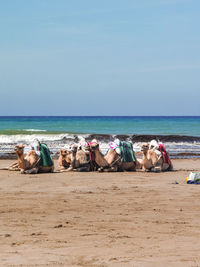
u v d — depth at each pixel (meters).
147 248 6.38
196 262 5.66
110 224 8.03
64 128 70.12
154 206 9.86
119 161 17.77
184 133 56.31
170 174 16.83
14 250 6.28
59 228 7.71
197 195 11.48
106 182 14.26
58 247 6.45
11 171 17.64
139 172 17.50
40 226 7.85
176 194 11.62
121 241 6.82
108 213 9.05
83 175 16.30
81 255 6.01
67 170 17.73
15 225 7.93
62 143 35.53
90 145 17.78
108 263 5.62
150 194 11.61
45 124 87.69
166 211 9.29
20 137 40.53
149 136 41.41
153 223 8.12
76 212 9.14
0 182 14.20
